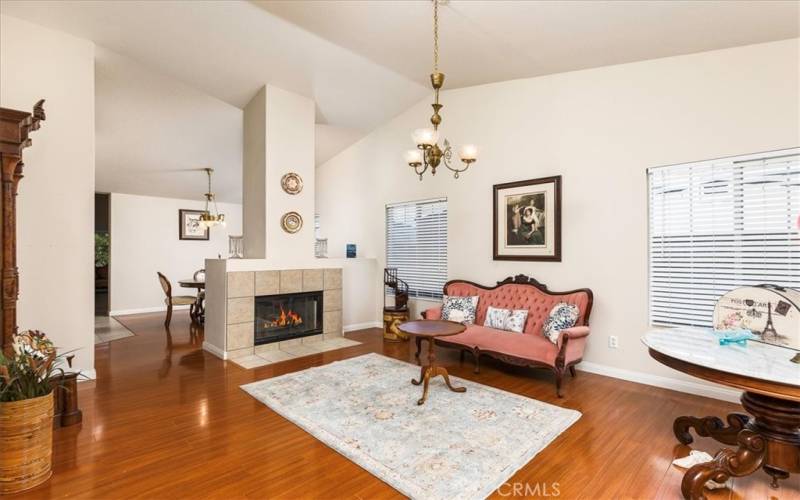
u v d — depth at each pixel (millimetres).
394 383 3664
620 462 2328
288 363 4340
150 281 7891
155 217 7977
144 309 7801
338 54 4113
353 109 5629
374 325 6422
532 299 4281
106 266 9078
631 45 3332
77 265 3699
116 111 5043
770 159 3064
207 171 7148
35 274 3496
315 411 3018
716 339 2449
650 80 3604
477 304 4676
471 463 2295
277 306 5059
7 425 1991
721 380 1920
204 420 2881
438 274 5500
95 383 3662
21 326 3434
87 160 3746
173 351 4844
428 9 3127
